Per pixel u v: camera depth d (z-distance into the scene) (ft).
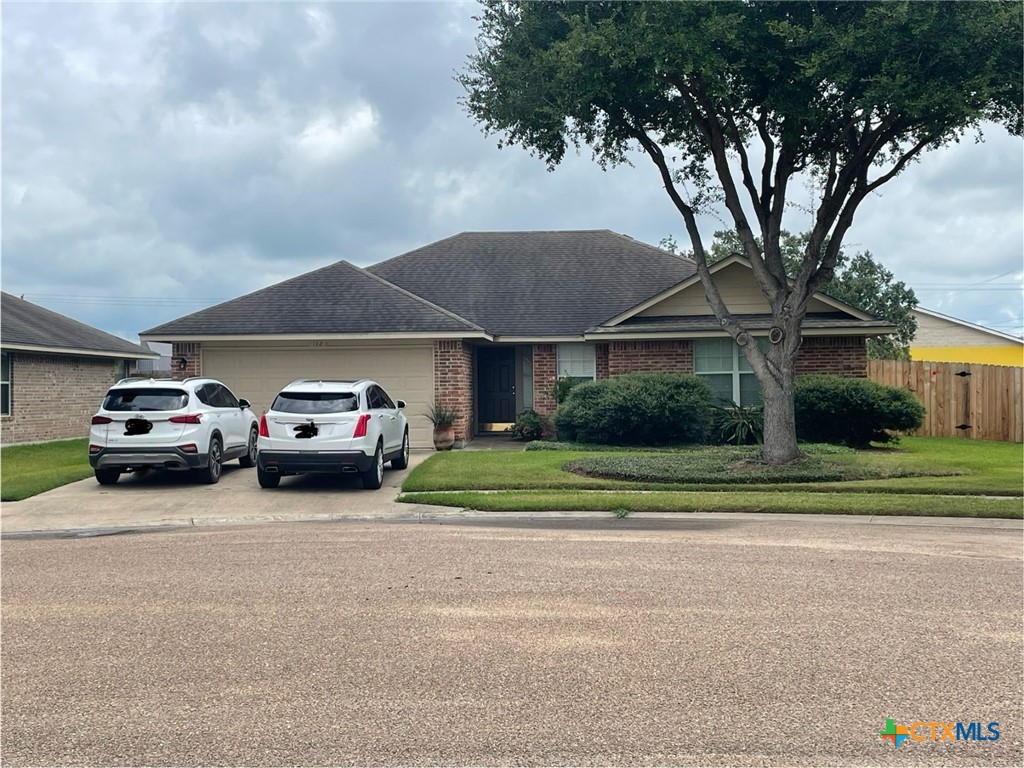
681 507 40.24
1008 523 37.09
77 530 38.42
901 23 42.55
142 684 17.40
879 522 37.58
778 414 51.37
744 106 51.47
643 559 29.27
